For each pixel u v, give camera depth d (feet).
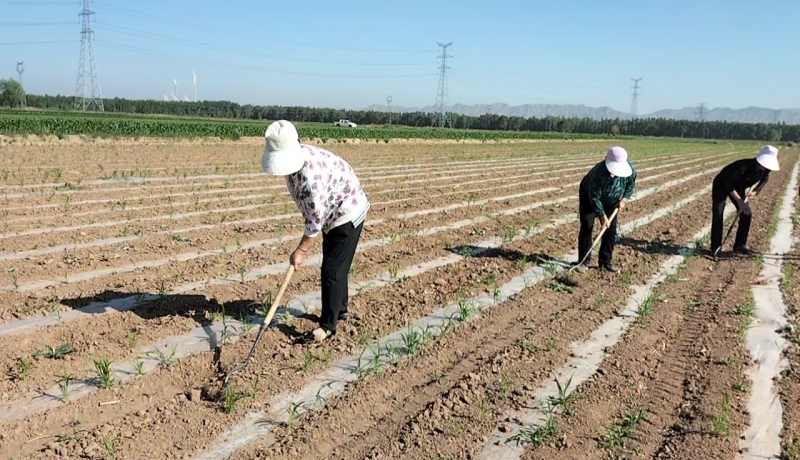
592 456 12.98
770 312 22.22
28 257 24.84
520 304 22.20
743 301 23.18
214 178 51.34
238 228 32.01
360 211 17.17
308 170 15.52
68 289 21.31
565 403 14.96
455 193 49.29
